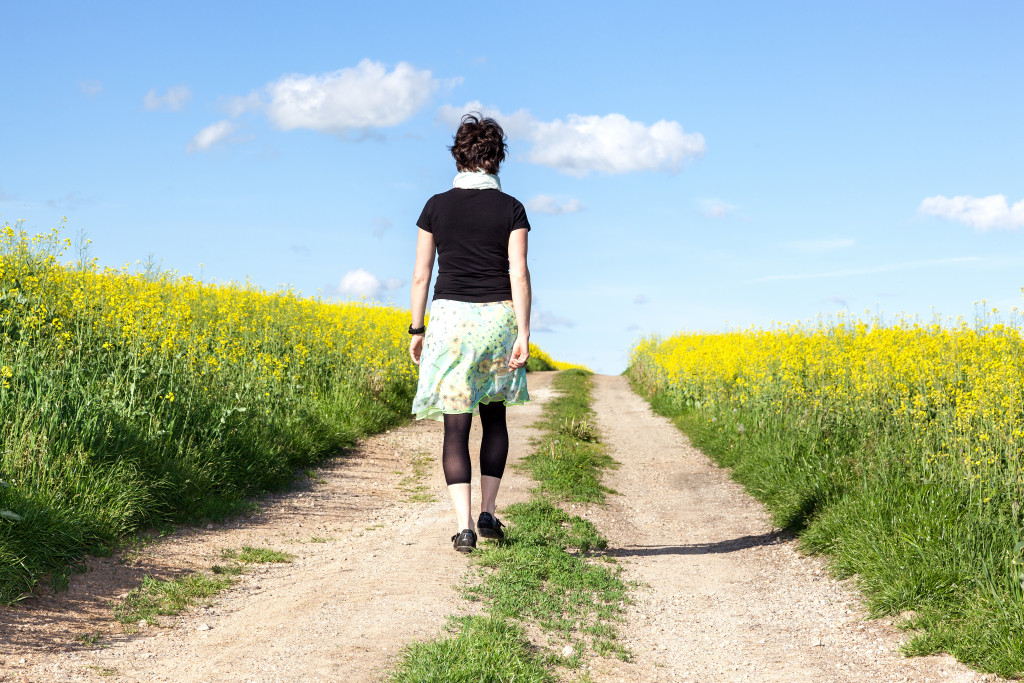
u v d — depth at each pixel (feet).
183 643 11.39
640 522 23.13
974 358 24.56
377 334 50.98
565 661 11.39
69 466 17.30
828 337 38.68
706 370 46.70
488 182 13.79
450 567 15.08
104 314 28.35
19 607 12.37
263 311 46.47
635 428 44.50
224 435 24.50
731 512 24.75
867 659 12.44
